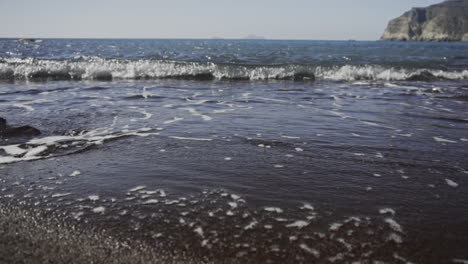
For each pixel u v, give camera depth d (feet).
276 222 9.27
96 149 15.44
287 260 7.64
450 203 10.62
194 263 7.52
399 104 27.96
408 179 12.48
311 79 47.75
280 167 13.52
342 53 104.58
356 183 12.05
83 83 40.01
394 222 9.39
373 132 19.12
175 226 8.95
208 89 36.01
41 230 8.73
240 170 13.14
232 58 74.18
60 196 10.66
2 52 98.63
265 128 19.69
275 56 83.71
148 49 131.34
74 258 7.66
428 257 7.88
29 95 29.99
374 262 7.63
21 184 11.51
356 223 9.30
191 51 114.21
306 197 10.87
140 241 8.25
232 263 7.52
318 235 8.66
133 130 18.74
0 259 7.53
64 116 21.59
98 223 9.05
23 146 15.55
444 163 14.23
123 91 33.30
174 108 25.09
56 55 84.89
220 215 9.59
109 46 163.32
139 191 11.12
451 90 36.58
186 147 15.94
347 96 32.07
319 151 15.60
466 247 8.29
